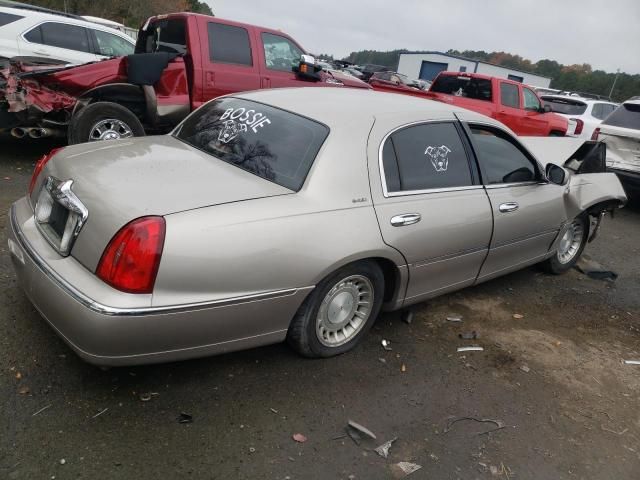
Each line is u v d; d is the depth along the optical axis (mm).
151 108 6551
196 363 3041
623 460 2836
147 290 2344
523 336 3988
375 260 3180
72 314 2340
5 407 2512
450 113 3779
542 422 3031
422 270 3475
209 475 2320
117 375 2842
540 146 5473
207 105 3842
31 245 2691
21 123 6277
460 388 3219
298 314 2955
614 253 6441
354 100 3535
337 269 2920
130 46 10875
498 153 4059
